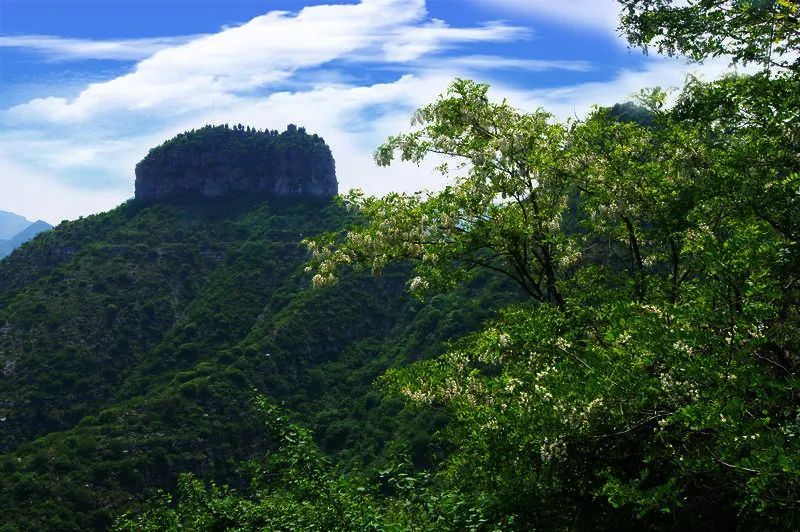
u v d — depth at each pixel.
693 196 9.95
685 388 5.34
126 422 85.12
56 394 110.25
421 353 77.94
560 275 12.98
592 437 6.35
